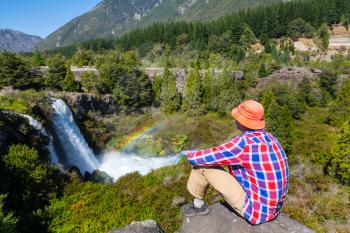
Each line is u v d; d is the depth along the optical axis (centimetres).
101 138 3809
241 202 358
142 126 4303
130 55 6338
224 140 3950
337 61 8150
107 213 1321
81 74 4931
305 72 6769
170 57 8700
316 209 1247
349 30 11656
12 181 1523
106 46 12712
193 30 11719
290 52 10412
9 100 2739
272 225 383
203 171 372
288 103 4775
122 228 514
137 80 4625
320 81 6203
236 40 11100
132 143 3903
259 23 11712
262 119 358
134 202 1420
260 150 340
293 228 380
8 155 1645
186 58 9150
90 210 1357
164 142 3928
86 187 1623
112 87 4522
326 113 4984
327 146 3250
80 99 3669
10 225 1046
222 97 4631
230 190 360
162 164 3438
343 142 2114
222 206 425
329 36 11150
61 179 1727
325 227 1128
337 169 2114
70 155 3064
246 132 357
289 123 3038
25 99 2881
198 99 4678
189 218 414
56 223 1268
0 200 1205
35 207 1448
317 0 12912
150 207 1359
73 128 3303
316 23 11869
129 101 4547
